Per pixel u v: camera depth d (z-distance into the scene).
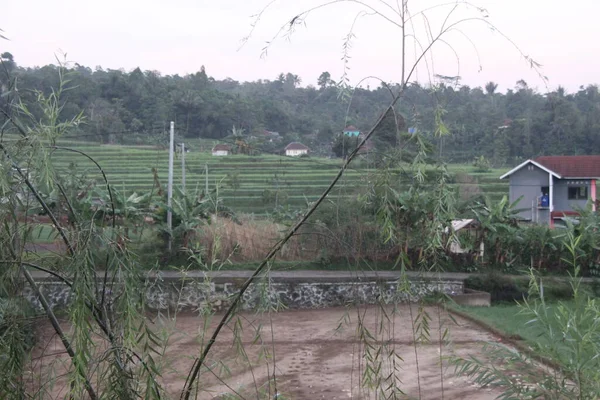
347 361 8.70
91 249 2.67
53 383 2.82
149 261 8.51
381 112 2.90
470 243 15.70
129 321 2.76
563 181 23.86
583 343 3.06
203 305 3.47
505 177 23.62
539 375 3.23
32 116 2.86
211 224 13.76
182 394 3.09
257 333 3.10
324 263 14.59
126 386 2.70
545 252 17.30
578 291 3.50
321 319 12.41
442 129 2.74
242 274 13.04
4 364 2.72
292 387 7.28
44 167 2.73
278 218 15.83
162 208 13.33
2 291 2.75
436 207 2.85
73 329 2.57
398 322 10.52
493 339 9.89
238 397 3.55
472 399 6.75
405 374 7.81
